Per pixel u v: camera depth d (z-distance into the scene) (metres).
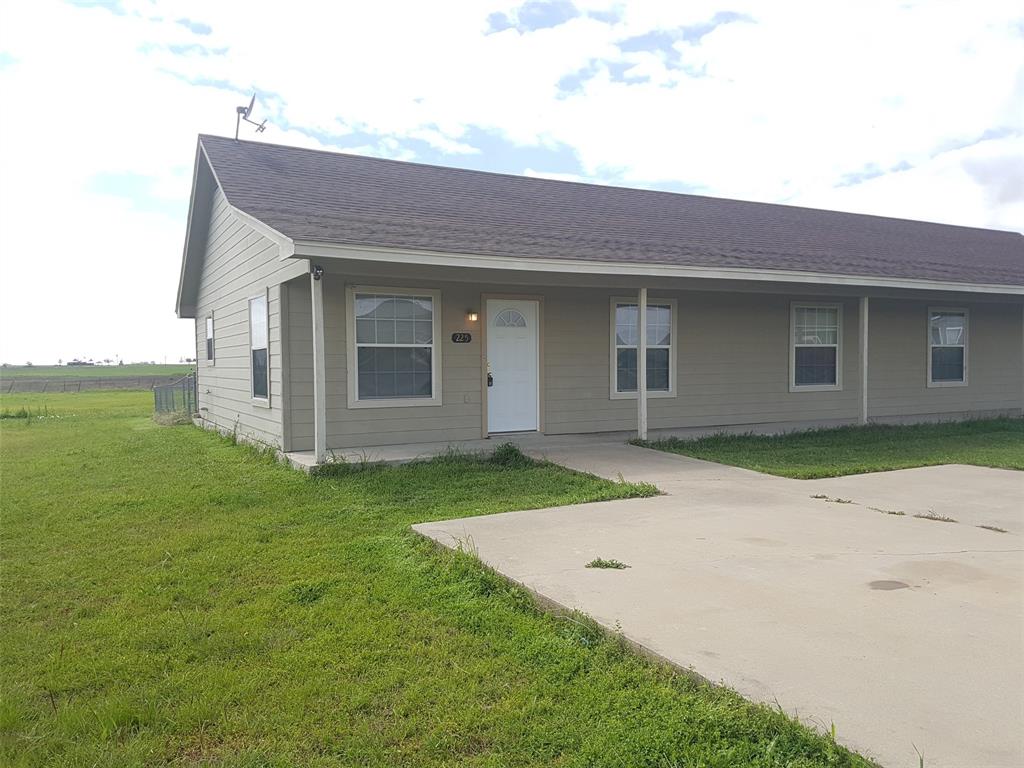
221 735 2.58
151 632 3.52
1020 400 15.12
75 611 3.88
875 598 3.55
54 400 29.94
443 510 6.00
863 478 7.30
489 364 9.95
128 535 5.50
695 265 9.23
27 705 2.81
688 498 6.26
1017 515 5.54
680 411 11.45
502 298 9.99
